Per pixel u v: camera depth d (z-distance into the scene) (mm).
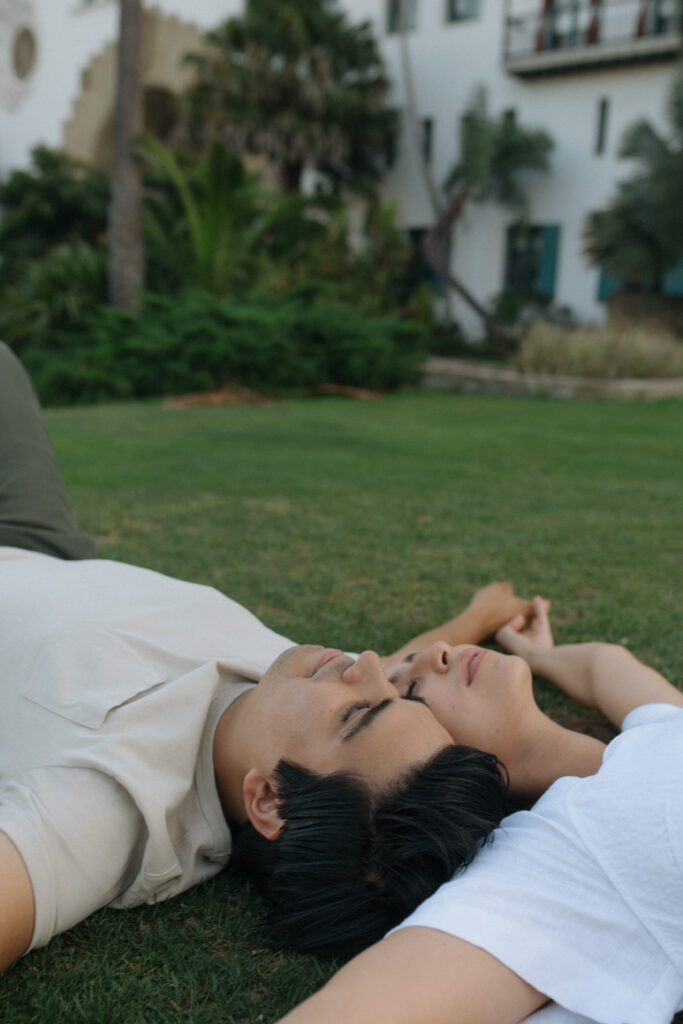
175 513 4473
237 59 20109
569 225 18906
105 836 1305
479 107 18188
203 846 1467
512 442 7680
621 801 1280
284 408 10438
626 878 1212
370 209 20672
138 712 1454
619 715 1995
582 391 12734
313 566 3523
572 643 2705
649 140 15492
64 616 1616
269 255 14852
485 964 1104
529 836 1301
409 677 1689
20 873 1209
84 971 1309
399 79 20547
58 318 13422
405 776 1310
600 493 5363
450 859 1282
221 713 1538
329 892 1283
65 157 21172
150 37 23328
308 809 1295
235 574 3371
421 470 6074
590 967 1163
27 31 27875
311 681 1423
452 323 19672
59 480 2410
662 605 3107
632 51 17016
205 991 1291
